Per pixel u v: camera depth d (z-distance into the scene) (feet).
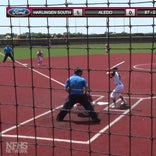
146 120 41.34
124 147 33.37
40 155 31.55
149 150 32.53
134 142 34.42
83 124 40.01
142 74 79.30
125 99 52.39
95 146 33.73
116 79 47.03
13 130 37.88
